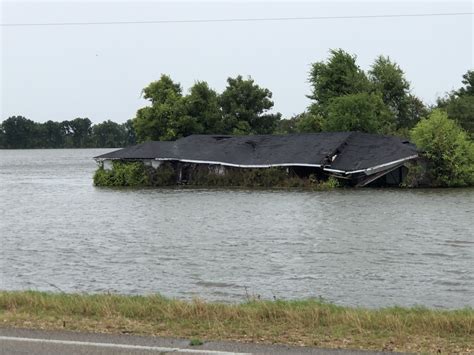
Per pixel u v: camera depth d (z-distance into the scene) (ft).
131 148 211.20
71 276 55.77
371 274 55.52
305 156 182.19
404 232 83.71
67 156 568.82
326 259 63.67
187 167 202.28
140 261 63.31
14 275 56.44
